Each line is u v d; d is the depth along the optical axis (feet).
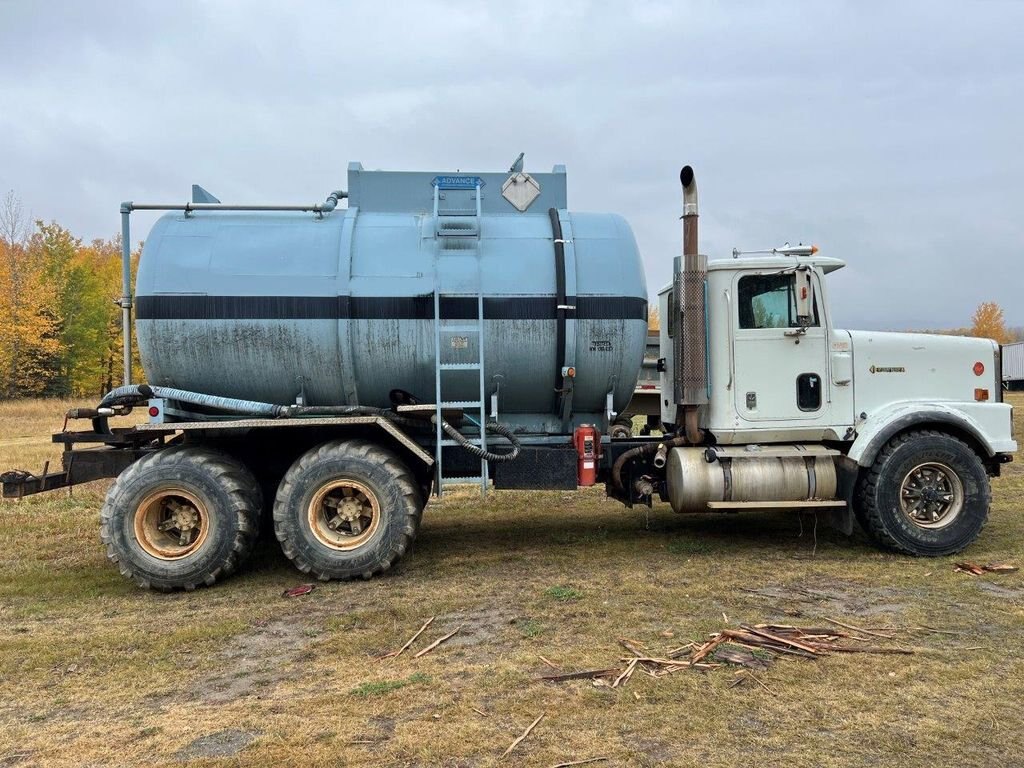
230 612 16.40
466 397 20.12
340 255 19.35
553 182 21.34
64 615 16.48
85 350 127.95
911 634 13.84
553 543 22.20
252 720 10.96
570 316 19.53
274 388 19.53
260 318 18.92
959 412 20.15
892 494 19.62
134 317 19.33
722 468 20.08
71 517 27.32
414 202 21.09
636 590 17.06
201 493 18.07
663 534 23.18
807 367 20.49
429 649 13.71
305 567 18.24
